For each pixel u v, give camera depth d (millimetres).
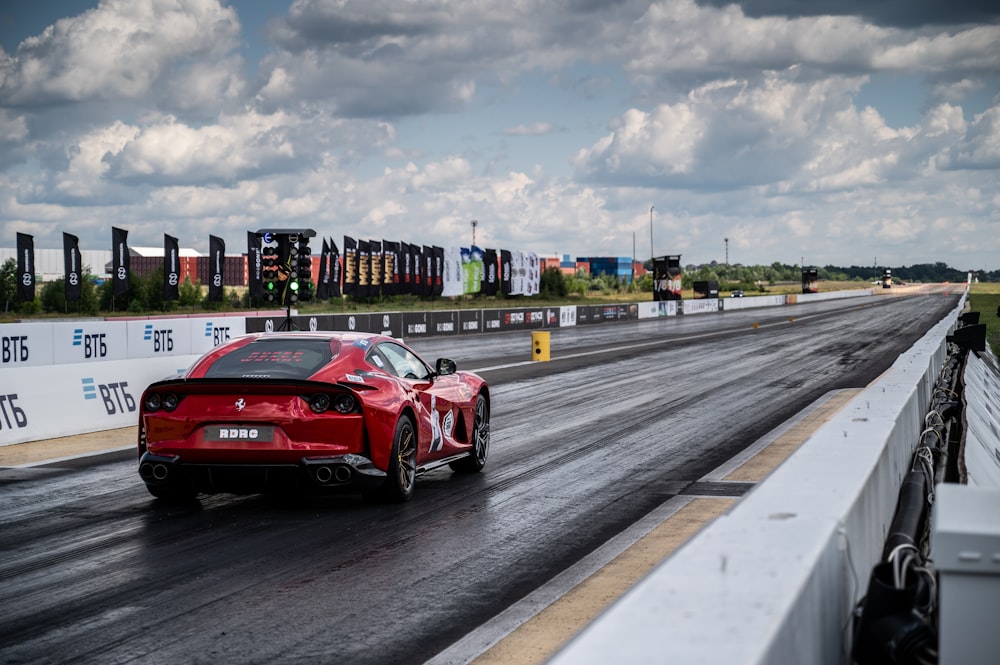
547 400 17500
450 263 60594
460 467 10391
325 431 8000
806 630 2490
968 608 2766
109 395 14219
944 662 2789
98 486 9555
